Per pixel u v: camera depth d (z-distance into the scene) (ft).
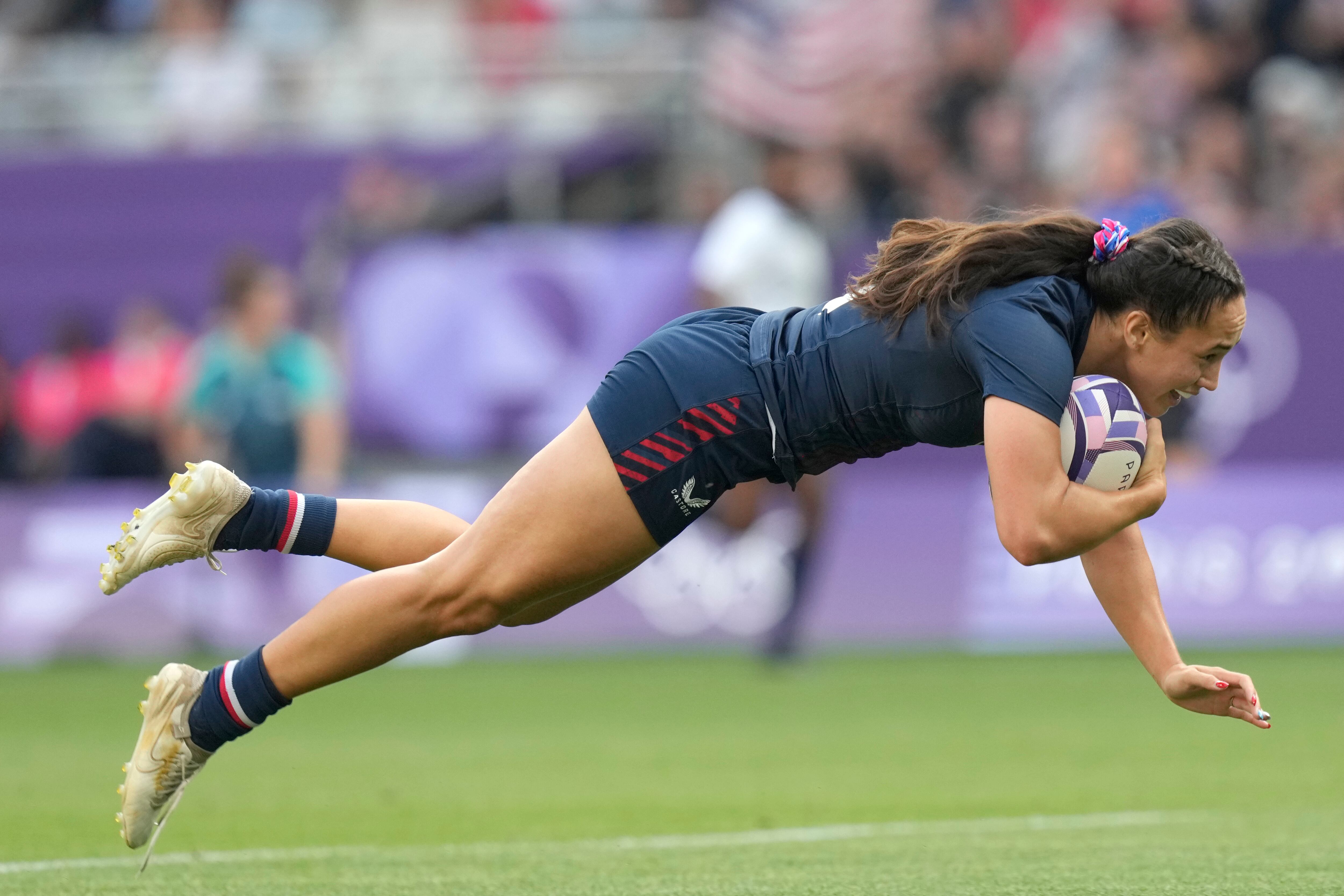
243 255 124.26
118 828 59.16
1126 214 142.72
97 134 174.50
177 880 48.47
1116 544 44.34
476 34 175.83
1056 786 67.77
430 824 59.88
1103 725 87.45
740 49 164.25
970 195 165.48
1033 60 169.68
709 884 47.16
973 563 124.98
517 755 78.74
